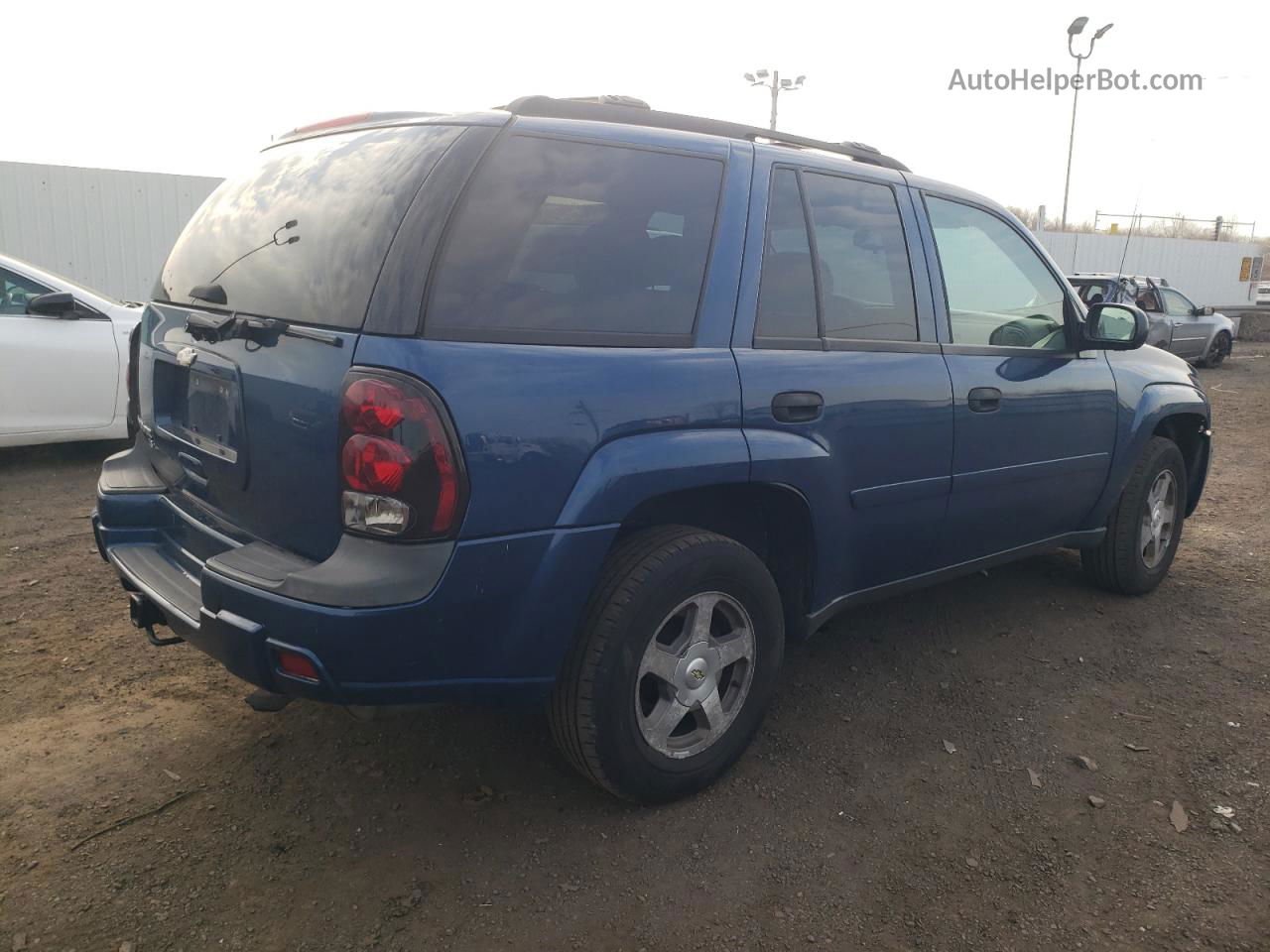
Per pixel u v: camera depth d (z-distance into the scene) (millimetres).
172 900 2422
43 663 3674
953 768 3160
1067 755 3250
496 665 2436
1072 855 2715
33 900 2395
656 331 2686
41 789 2859
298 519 2418
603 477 2477
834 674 3824
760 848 2715
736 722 2988
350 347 2271
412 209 2348
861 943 2359
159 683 3547
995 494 3783
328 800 2871
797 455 2938
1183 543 5734
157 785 2908
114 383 6848
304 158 2854
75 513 5797
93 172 14109
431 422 2215
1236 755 3250
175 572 2885
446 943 2314
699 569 2748
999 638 4207
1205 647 4141
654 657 2748
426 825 2768
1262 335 25734
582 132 2678
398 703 2365
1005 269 3908
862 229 3332
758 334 2924
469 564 2291
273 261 2627
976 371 3607
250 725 3275
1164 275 30094
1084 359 4207
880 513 3336
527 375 2375
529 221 2496
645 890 2527
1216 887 2578
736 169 2977
